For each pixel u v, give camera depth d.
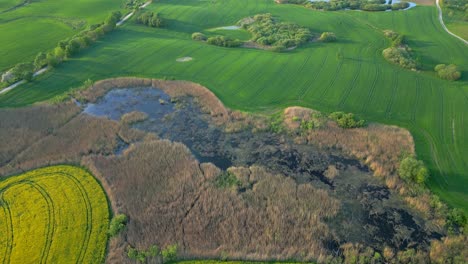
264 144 49.41
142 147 48.09
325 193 41.25
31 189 41.28
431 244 35.88
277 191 41.44
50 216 37.94
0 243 35.12
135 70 67.62
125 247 35.03
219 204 39.62
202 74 66.69
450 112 55.34
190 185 42.09
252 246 35.47
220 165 45.88
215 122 53.69
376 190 42.00
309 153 47.66
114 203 39.56
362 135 50.00
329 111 55.72
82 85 62.09
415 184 41.97
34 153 46.69
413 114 55.00
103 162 45.41
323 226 37.44
